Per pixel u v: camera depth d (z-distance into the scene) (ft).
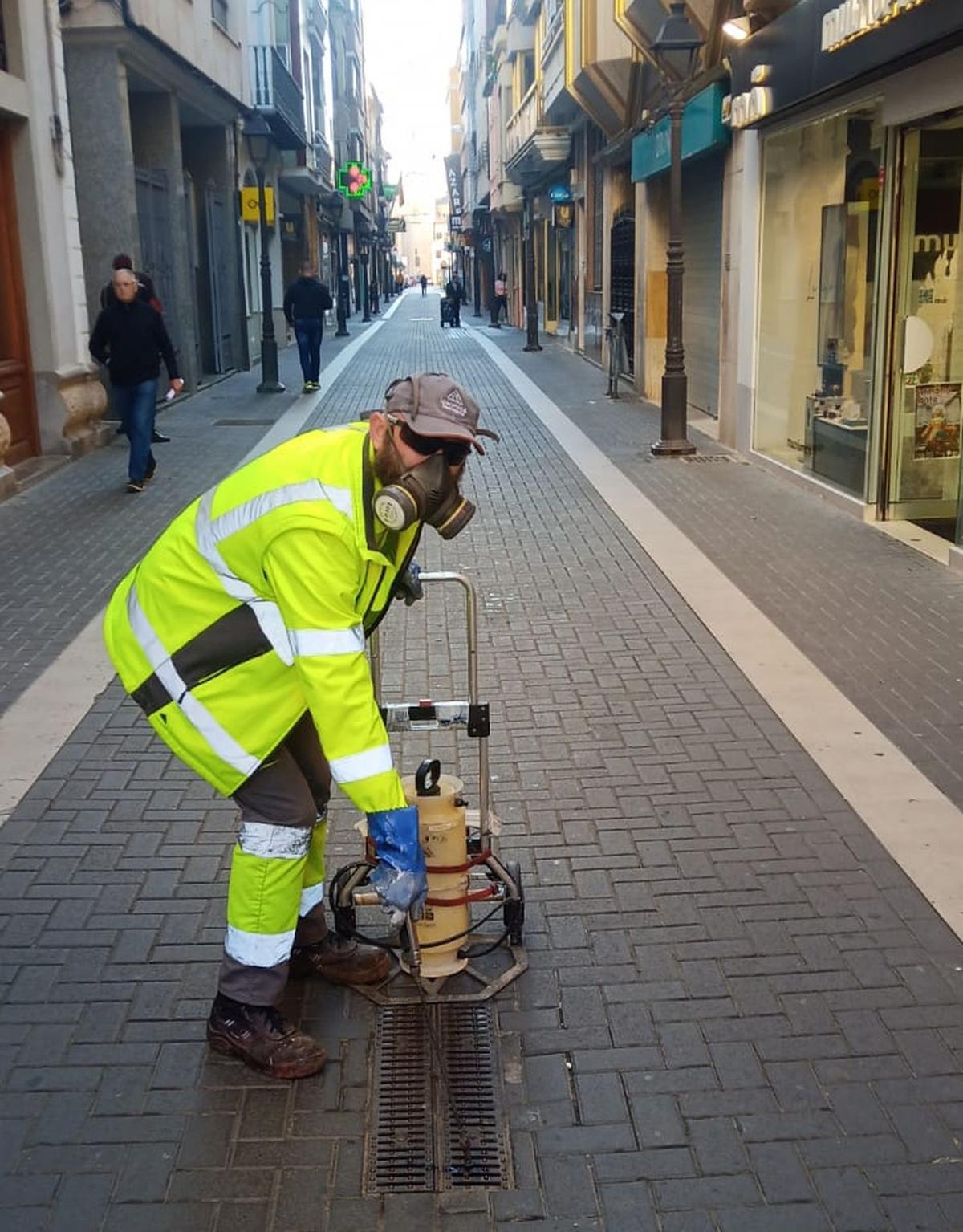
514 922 11.51
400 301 269.85
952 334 27.89
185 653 9.15
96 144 46.78
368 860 11.34
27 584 24.34
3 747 16.49
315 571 8.45
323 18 132.98
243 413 51.13
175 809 14.73
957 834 13.71
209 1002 11.00
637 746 16.35
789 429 34.68
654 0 42.22
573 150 83.92
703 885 12.81
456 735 16.26
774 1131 9.36
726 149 39.58
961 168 26.68
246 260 77.46
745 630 20.89
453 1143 9.27
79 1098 9.79
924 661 19.27
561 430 44.83
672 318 38.22
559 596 23.39
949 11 21.27
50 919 12.32
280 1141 9.34
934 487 28.68
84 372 40.24
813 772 15.43
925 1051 10.21
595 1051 10.30
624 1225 8.52
